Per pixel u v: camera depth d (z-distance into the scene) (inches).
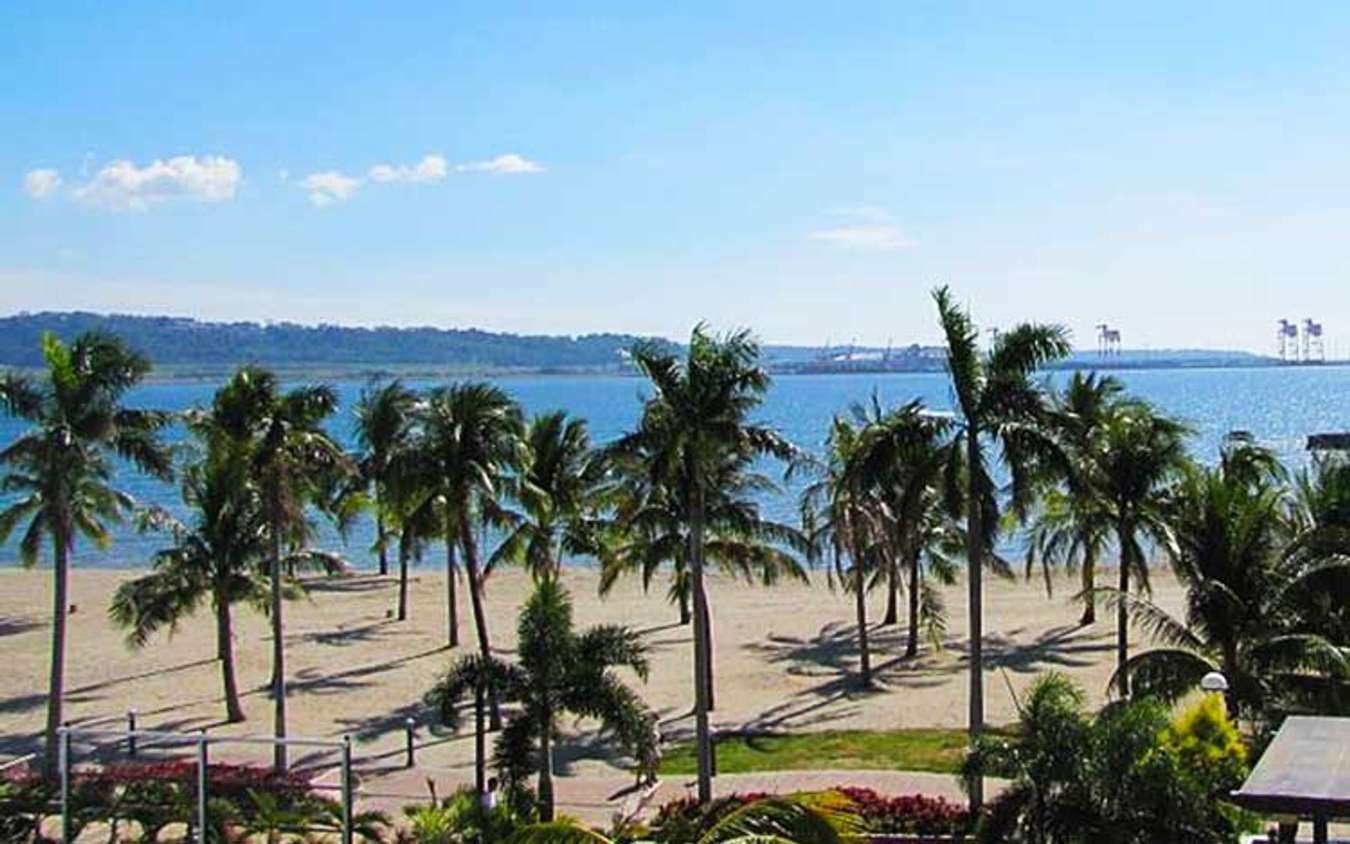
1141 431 1464.1
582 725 1565.0
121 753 1492.4
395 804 1255.5
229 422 1478.8
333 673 1934.1
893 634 2137.1
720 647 2069.4
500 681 1143.6
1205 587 1111.0
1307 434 6333.7
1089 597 1337.4
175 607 1627.7
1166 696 1111.0
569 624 1172.5
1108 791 831.7
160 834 1144.2
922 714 1584.6
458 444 1555.1
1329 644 1072.8
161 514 1577.3
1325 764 761.0
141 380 1565.0
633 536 1663.4
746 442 1250.6
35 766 1400.1
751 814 682.8
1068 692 892.0
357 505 2497.5
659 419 1247.5
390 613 2477.9
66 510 1382.9
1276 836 921.5
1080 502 1489.9
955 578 2089.1
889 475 1268.5
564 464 1770.4
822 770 1339.8
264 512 1549.0
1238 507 1134.4
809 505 2252.7
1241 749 948.0
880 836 1082.1
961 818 1091.3
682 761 1408.7
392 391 2380.7
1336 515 1283.2
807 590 2640.3
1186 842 823.1
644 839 1075.9
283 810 1109.7
